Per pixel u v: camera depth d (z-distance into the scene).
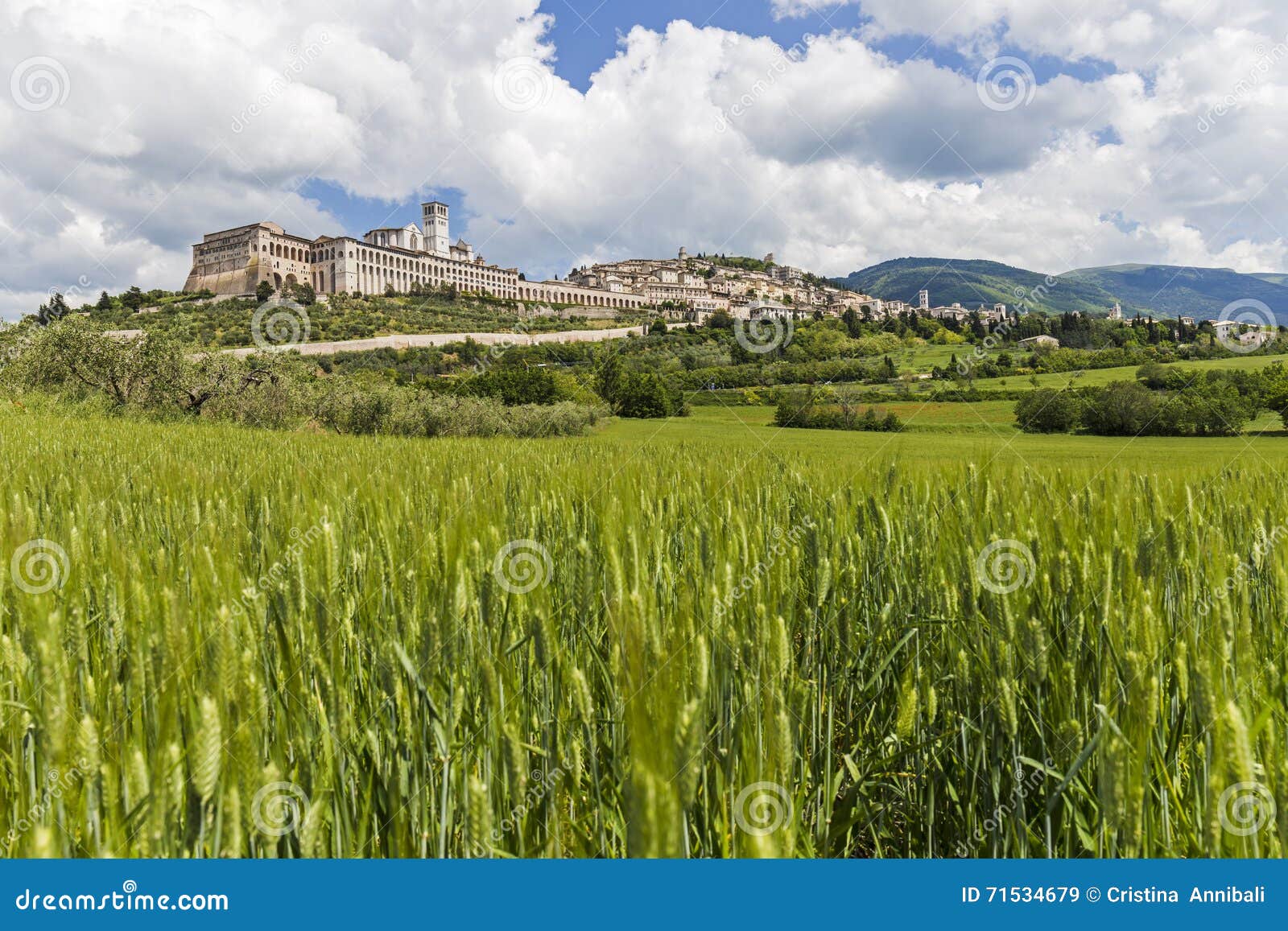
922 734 1.99
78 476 4.19
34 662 1.38
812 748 1.90
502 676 1.69
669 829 0.84
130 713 1.36
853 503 3.55
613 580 1.66
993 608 1.82
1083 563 2.01
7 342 27.06
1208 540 2.54
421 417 30.62
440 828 1.44
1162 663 1.69
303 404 29.42
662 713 1.02
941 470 4.96
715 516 3.08
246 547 2.37
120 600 1.69
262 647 1.60
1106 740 1.30
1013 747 1.62
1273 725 1.46
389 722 1.57
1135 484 3.93
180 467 4.82
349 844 1.38
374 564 2.12
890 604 2.39
